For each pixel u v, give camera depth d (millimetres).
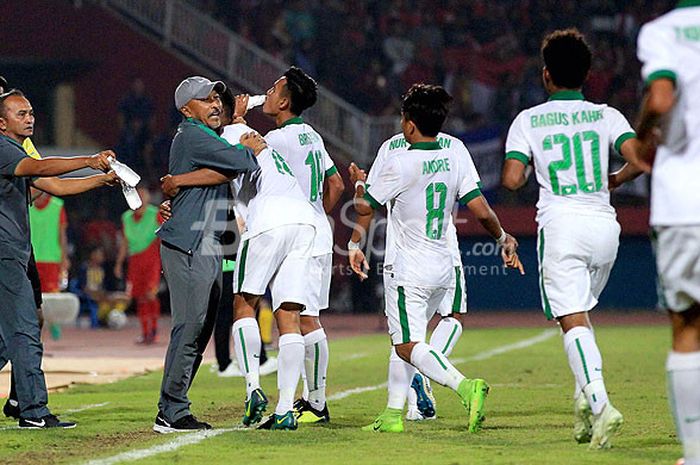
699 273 21344
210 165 28938
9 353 30453
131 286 66250
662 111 21047
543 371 48188
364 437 28141
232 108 31484
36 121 101812
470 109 107000
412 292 28875
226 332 46094
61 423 30578
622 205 95062
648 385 41906
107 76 100688
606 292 94000
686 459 21594
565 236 25719
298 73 31031
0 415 33469
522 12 113438
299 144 30922
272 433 28828
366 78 108125
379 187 28812
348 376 46562
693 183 21250
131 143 97125
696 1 21750
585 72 26562
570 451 25547
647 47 21469
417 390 32531
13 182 29984
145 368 50031
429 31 111125
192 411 34469
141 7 101312
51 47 100125
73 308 59781
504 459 24438
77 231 93125
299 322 30016
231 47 98188
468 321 84500
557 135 26141
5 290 30266
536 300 81125
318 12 109625
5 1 99625
